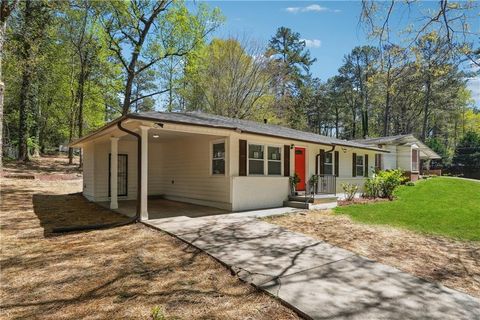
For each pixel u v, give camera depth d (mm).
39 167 20516
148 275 4027
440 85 18672
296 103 32312
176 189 12312
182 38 19375
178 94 24188
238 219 7957
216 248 5242
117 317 2943
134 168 12680
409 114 35375
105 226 6973
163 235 6215
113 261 4562
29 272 4113
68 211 9086
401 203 12000
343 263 4684
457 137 43000
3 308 3127
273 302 3318
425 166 29547
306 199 10555
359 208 10734
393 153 22000
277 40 34125
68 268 4266
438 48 6324
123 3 17219
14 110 24172
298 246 5566
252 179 10023
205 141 10688
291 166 11562
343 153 14555
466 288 3918
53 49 20812
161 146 13359
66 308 3129
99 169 11797
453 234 6910
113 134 9812
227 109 23062
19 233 6270
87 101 24094
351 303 3303
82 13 19328
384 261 4887
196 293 3500
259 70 23562
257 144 10375
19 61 15734
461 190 15836
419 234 6895
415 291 3707
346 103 42594
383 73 7539
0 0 8633
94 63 22578
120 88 20656
